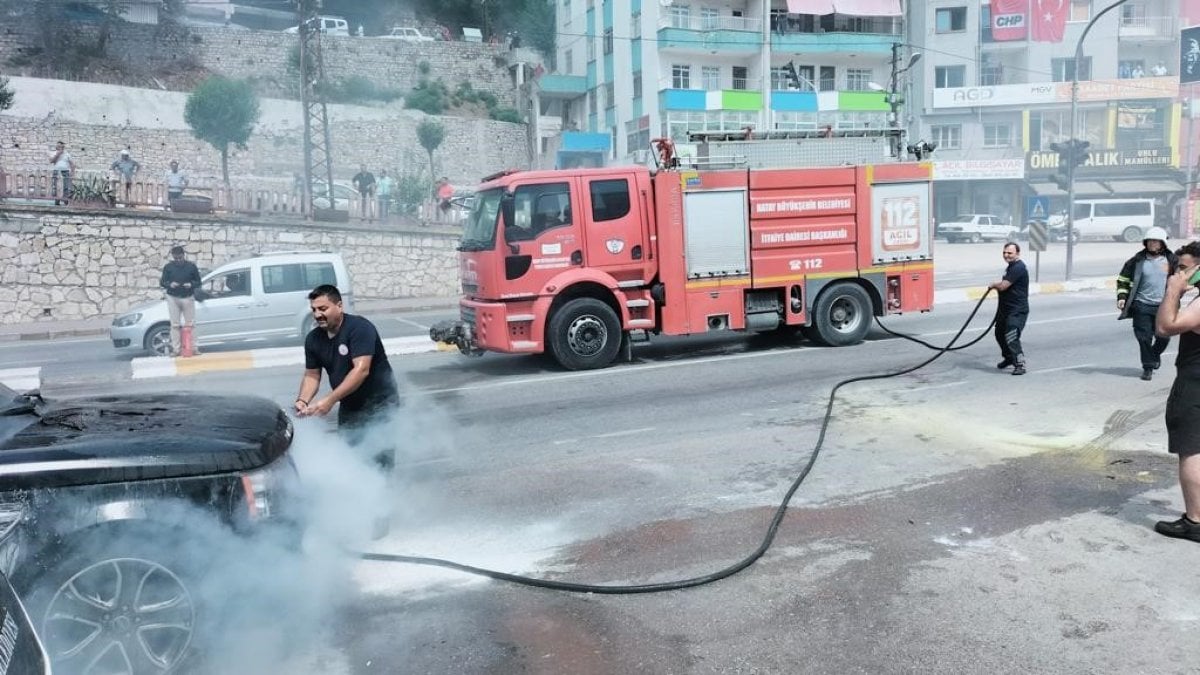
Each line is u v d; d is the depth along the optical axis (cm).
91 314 2208
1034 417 835
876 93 4650
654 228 1192
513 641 425
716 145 1223
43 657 269
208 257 2316
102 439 395
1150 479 635
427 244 2578
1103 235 4525
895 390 983
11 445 385
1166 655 392
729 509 603
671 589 477
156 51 4200
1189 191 4784
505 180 1149
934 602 450
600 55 5006
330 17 5166
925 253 1323
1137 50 5053
